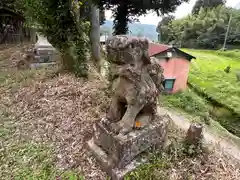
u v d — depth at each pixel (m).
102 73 4.28
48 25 3.57
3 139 2.17
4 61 5.41
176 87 6.02
